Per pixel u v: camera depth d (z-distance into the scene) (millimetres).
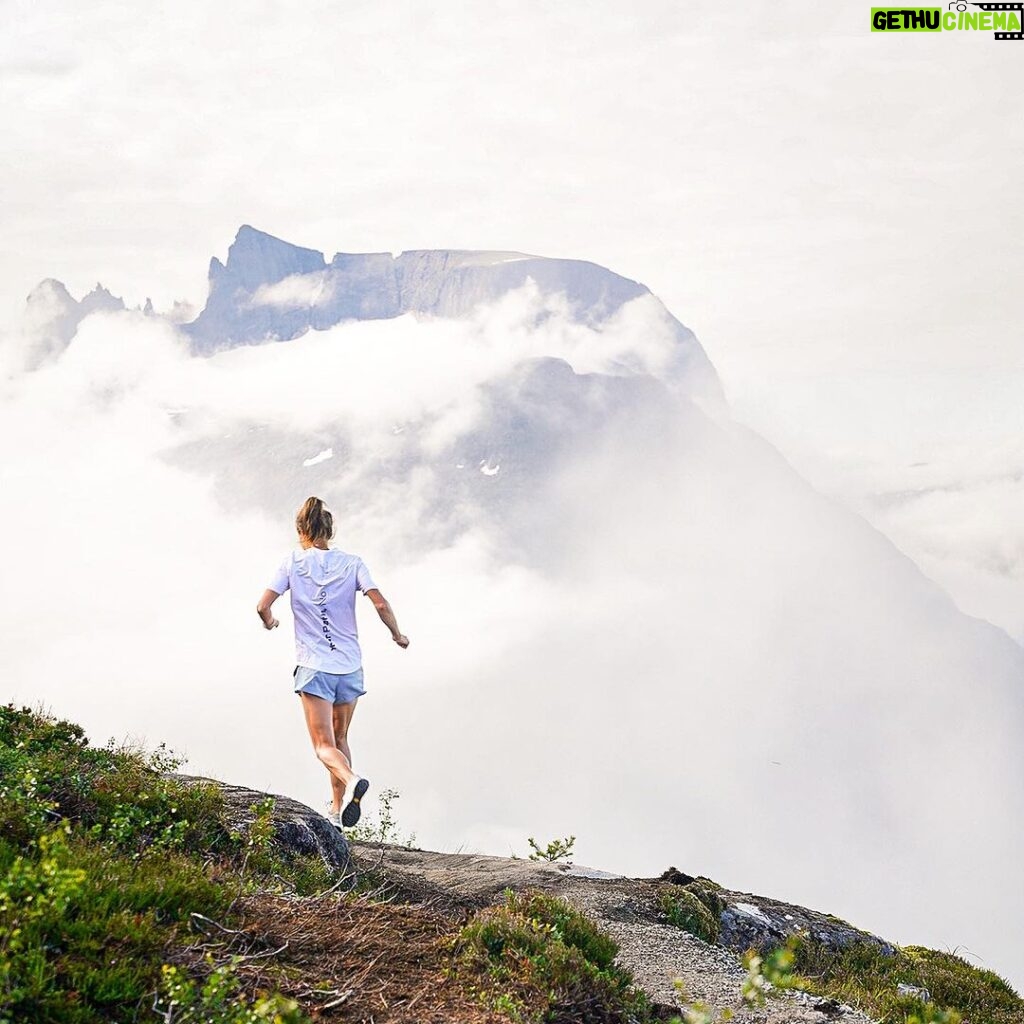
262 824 8664
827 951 12430
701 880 13039
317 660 9781
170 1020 4832
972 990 12562
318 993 5539
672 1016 6930
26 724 9719
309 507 10211
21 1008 4656
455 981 6047
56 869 5246
